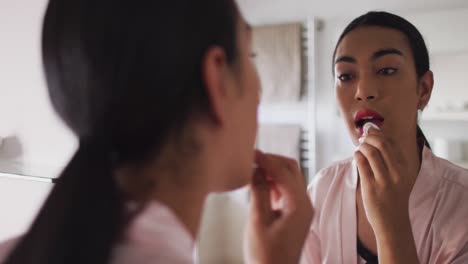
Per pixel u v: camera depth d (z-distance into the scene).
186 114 0.27
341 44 0.59
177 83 0.26
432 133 1.88
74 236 0.24
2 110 1.00
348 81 0.59
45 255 0.24
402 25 0.56
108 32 0.25
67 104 0.27
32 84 0.96
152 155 0.27
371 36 0.55
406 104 0.55
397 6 1.83
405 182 0.48
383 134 0.51
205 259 2.11
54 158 0.94
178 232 0.27
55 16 0.27
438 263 0.55
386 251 0.47
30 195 0.92
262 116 2.19
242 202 2.19
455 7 1.78
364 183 0.50
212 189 0.31
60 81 0.27
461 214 0.55
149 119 0.26
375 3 1.84
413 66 0.56
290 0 1.91
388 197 0.47
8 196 0.95
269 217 0.39
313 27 1.98
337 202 0.68
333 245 0.66
